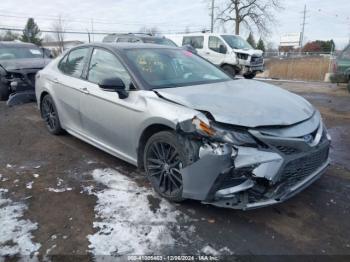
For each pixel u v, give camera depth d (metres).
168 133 3.07
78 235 2.79
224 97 3.21
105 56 4.09
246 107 2.98
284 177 2.76
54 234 2.80
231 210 3.15
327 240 2.72
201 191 2.84
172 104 3.10
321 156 3.16
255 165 2.65
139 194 3.44
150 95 3.33
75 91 4.39
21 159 4.48
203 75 4.12
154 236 2.77
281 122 2.82
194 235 2.78
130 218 3.02
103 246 2.65
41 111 5.64
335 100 9.27
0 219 3.02
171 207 3.19
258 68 14.23
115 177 3.85
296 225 2.93
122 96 3.53
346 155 4.64
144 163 3.46
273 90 3.70
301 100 3.57
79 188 3.60
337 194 3.47
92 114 4.11
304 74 16.64
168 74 3.82
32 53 9.62
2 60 8.57
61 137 5.36
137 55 3.95
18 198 3.41
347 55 11.16
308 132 2.94
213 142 2.72
